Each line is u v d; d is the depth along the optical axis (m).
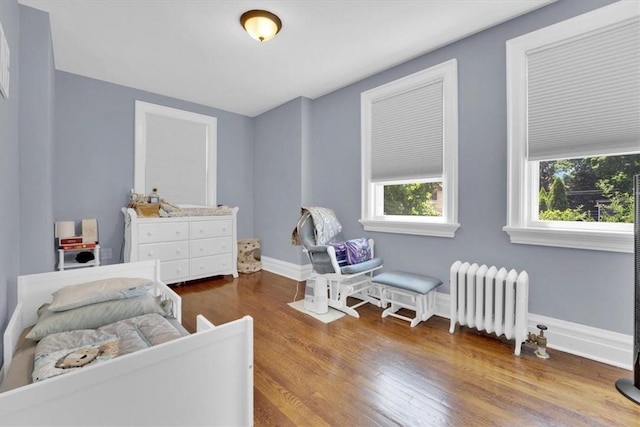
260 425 1.34
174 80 3.36
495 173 2.30
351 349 2.04
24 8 2.04
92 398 0.76
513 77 2.19
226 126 4.42
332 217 3.21
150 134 3.75
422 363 1.86
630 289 1.77
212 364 1.00
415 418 1.38
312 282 2.84
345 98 3.49
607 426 1.32
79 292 1.54
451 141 2.54
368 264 2.80
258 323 2.49
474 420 1.36
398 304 2.71
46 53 2.12
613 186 1.92
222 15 2.18
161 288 1.97
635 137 1.75
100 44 2.58
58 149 3.12
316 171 3.89
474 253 2.43
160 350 0.88
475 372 1.75
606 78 1.84
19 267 1.96
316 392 1.58
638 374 1.53
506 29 2.23
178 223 3.55
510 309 1.99
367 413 1.42
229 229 4.01
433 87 2.70
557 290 2.03
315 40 2.51
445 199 2.62
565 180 2.10
